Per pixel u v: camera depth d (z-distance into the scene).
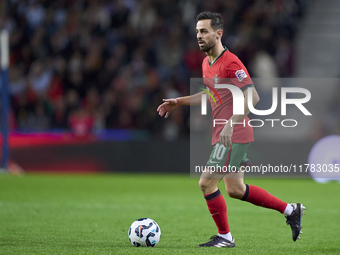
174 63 62.59
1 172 50.94
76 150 53.25
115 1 65.19
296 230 18.92
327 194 41.06
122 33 63.84
